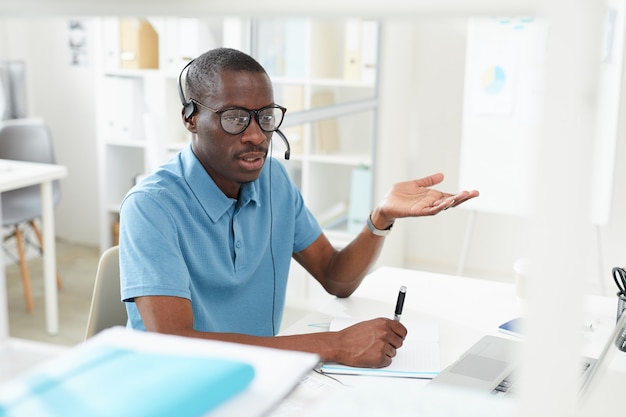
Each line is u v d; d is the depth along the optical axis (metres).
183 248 1.37
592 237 0.34
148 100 3.64
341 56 3.28
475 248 4.04
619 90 2.95
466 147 3.41
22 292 3.75
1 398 0.32
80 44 4.48
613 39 2.90
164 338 0.39
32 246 4.37
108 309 1.46
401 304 1.37
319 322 1.45
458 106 3.93
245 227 1.46
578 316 0.34
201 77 1.32
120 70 3.78
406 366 1.21
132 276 1.28
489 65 3.28
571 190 0.32
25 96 4.49
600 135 0.33
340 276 1.58
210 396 0.34
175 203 1.35
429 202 1.45
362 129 3.51
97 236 4.69
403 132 3.91
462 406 0.43
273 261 1.56
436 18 0.30
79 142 4.63
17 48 4.50
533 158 0.33
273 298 1.57
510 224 3.93
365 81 3.47
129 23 3.68
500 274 4.00
